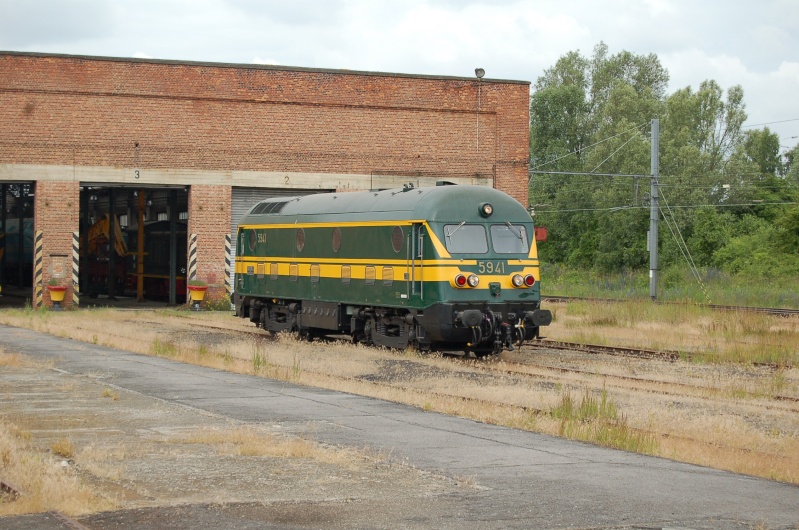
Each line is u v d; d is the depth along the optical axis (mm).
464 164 41281
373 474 10297
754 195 79312
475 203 23469
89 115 37438
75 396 15805
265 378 18594
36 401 15242
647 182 77188
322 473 10305
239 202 39656
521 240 23719
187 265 39688
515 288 23406
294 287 28281
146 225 46688
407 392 16766
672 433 13789
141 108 38000
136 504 8898
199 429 12828
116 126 37750
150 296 46438
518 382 18766
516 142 41781
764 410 15867
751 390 18047
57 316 34500
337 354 23250
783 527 8508
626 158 78938
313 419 13891
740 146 85812
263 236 30094
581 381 19016
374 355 23156
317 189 40062
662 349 25328
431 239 22891
